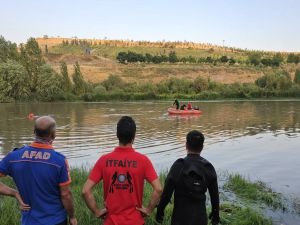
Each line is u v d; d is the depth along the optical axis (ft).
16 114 142.82
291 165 53.78
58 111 156.87
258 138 81.66
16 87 236.43
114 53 650.43
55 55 463.42
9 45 280.72
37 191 15.02
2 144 73.56
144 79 333.01
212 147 69.97
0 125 106.01
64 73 249.75
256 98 259.19
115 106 187.52
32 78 245.86
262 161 56.85
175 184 17.57
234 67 395.75
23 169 15.05
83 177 39.83
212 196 17.97
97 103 214.90
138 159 15.75
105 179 15.74
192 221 17.17
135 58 420.36
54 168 15.10
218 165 54.03
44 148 15.33
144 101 232.53
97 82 304.50
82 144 72.38
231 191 39.50
